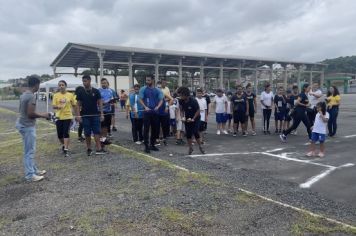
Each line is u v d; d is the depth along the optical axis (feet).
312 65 184.96
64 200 18.67
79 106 29.14
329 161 27.35
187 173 22.52
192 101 29.60
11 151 33.58
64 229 14.88
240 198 17.75
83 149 32.50
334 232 13.99
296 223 14.82
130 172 23.39
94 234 14.29
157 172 23.08
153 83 30.91
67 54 125.90
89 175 23.39
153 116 30.53
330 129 40.11
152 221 15.26
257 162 27.12
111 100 35.40
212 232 14.17
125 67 148.56
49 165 26.89
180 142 35.65
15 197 19.88
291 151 31.58
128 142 36.32
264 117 43.32
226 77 185.06
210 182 20.51
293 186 20.61
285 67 171.53
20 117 22.86
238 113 41.27
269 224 14.80
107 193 19.30
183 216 15.71
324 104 28.48
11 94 279.08
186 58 135.95
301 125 50.78
